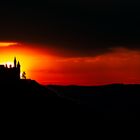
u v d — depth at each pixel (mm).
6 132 192750
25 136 190000
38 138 190500
